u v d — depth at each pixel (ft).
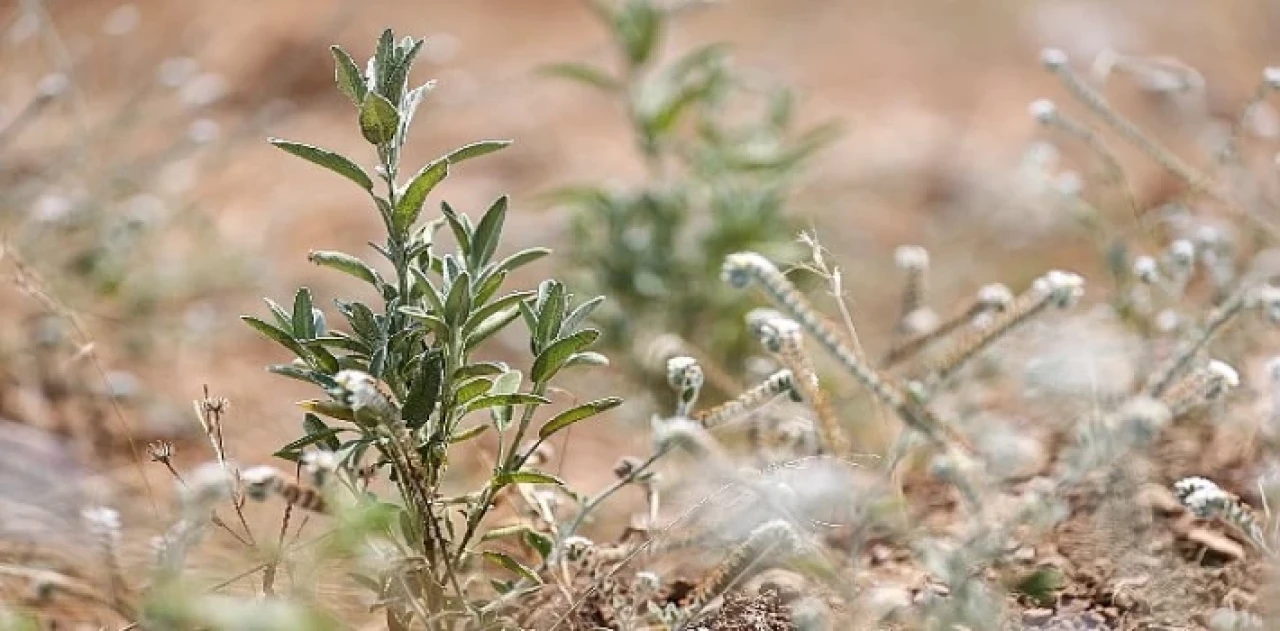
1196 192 25.82
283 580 16.69
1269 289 18.63
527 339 30.25
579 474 22.45
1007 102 48.08
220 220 36.91
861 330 29.04
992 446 17.53
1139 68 27.07
